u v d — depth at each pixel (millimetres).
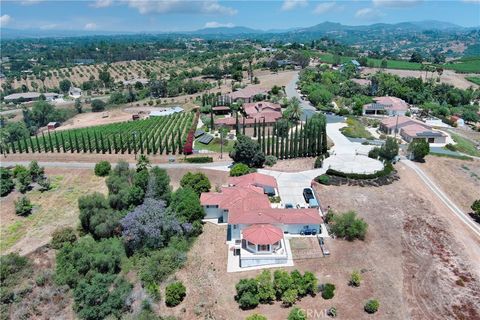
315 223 64375
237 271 57375
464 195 82375
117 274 59906
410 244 63219
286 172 90062
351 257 59500
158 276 57781
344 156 97438
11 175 87188
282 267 57500
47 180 84938
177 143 106500
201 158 95938
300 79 197375
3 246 64500
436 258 59906
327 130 122750
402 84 182375
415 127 117688
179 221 65750
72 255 60469
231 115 141625
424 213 72750
